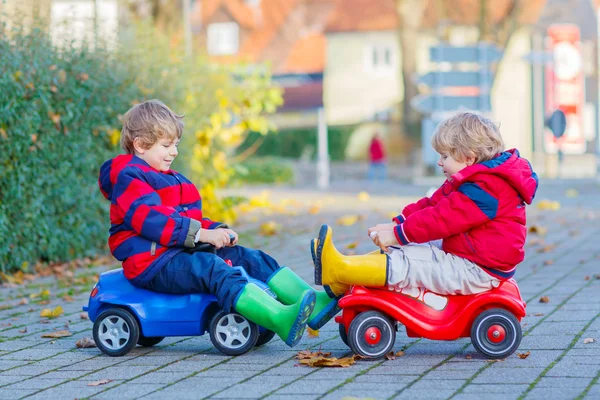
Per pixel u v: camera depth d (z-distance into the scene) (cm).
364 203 2497
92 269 1248
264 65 1864
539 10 6069
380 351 686
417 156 5916
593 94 6256
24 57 1177
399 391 589
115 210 716
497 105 6194
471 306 677
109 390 610
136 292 723
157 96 1451
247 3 7112
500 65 4831
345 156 6712
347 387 602
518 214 674
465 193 662
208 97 1669
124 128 734
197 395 589
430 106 3094
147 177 716
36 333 828
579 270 1154
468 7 6062
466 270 670
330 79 6906
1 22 1183
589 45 6209
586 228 1697
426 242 699
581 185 3497
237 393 591
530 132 6156
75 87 1266
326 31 6919
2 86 1102
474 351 714
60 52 1285
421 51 6259
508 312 679
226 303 689
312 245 693
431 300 685
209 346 762
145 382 630
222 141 1752
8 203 1142
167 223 696
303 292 680
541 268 1182
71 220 1271
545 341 737
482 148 677
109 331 724
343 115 6900
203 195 1653
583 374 622
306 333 805
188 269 703
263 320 680
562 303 916
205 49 1948
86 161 1291
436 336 681
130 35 1545
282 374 645
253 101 1769
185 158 1531
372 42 6844
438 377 627
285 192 3164
